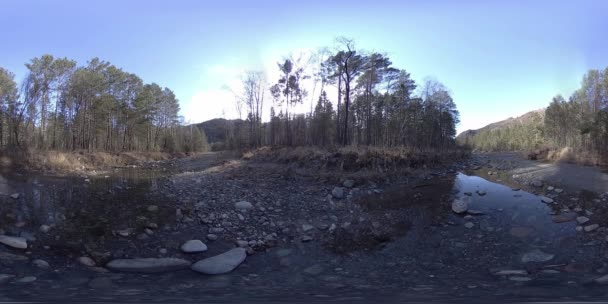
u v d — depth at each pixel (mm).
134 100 52000
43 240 8164
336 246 9203
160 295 5676
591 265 7465
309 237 9695
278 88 41719
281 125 43469
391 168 19797
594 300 5301
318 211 12188
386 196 14359
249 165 25500
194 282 6676
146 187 15438
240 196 13531
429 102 44406
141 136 62969
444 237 9703
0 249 7352
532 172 19016
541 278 6832
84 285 6164
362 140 36656
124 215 10336
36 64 33406
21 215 9641
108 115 45656
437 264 8031
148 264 7359
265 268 7777
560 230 9648
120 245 8414
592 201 11625
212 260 7727
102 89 40938
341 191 14625
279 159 25781
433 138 43750
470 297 5598
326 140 36375
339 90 35062
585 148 26875
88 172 23125
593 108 39594
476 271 7520
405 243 9391
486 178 18250
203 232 9656
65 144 37000
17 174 17750
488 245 9070
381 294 5875
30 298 5254
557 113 46531
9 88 31047
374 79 36656
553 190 13641
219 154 45062
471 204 12438
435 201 13086
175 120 72750
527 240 9234
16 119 30719
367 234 10000
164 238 9031
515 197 13109
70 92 36625
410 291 6066
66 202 11547
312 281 6891
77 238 8484
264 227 10383
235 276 7172
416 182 17375
